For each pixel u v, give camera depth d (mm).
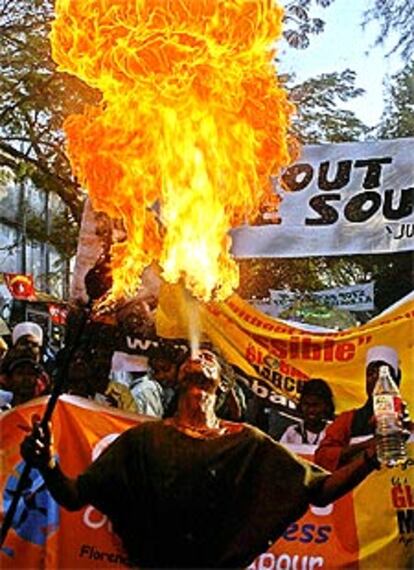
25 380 5895
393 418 4105
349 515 5359
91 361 6062
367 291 9281
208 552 4141
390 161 6215
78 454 5344
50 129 13203
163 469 4176
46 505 5230
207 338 5875
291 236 6223
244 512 4168
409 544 5355
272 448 4238
